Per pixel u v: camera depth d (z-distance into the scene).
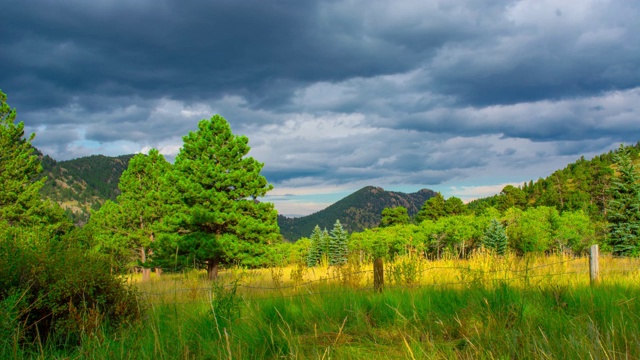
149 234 36.72
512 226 41.00
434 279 9.00
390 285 8.60
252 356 4.11
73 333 4.92
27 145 30.94
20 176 29.92
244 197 26.33
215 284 6.13
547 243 42.84
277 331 4.90
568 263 9.98
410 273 8.97
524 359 3.44
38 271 5.17
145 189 37.25
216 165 25.53
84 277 5.30
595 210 91.00
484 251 10.55
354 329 5.23
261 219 25.80
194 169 25.00
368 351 4.25
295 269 11.23
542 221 48.69
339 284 8.82
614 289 6.67
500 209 108.81
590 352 3.23
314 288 8.68
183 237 24.17
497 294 5.66
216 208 24.52
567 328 4.18
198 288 8.22
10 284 4.96
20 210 29.02
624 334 3.72
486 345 3.89
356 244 61.88
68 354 4.32
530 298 5.80
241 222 24.42
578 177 136.50
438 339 4.48
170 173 26.16
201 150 25.67
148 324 5.28
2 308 4.17
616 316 4.43
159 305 6.51
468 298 5.83
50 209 31.88
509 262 8.75
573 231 43.72
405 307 5.85
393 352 4.11
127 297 5.85
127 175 36.94
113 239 34.06
